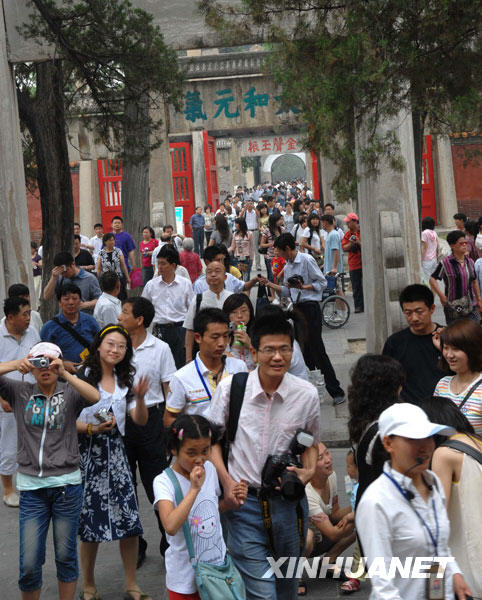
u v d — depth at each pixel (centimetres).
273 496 419
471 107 738
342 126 790
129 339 556
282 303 973
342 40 743
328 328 1538
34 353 494
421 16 705
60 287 770
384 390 399
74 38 1156
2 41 1080
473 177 3078
